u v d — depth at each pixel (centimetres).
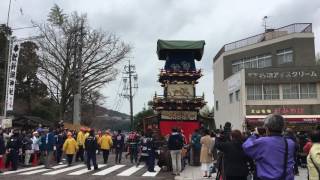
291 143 556
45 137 2362
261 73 4197
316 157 661
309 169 671
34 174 1875
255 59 5088
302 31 4784
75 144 2359
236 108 4462
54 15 4588
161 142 2175
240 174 880
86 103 5319
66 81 4581
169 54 3425
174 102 3275
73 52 4591
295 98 4156
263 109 4153
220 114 5409
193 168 2241
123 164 2525
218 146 918
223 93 5194
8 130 2381
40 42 4522
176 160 1888
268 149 546
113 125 7731
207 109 7362
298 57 4647
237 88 4394
